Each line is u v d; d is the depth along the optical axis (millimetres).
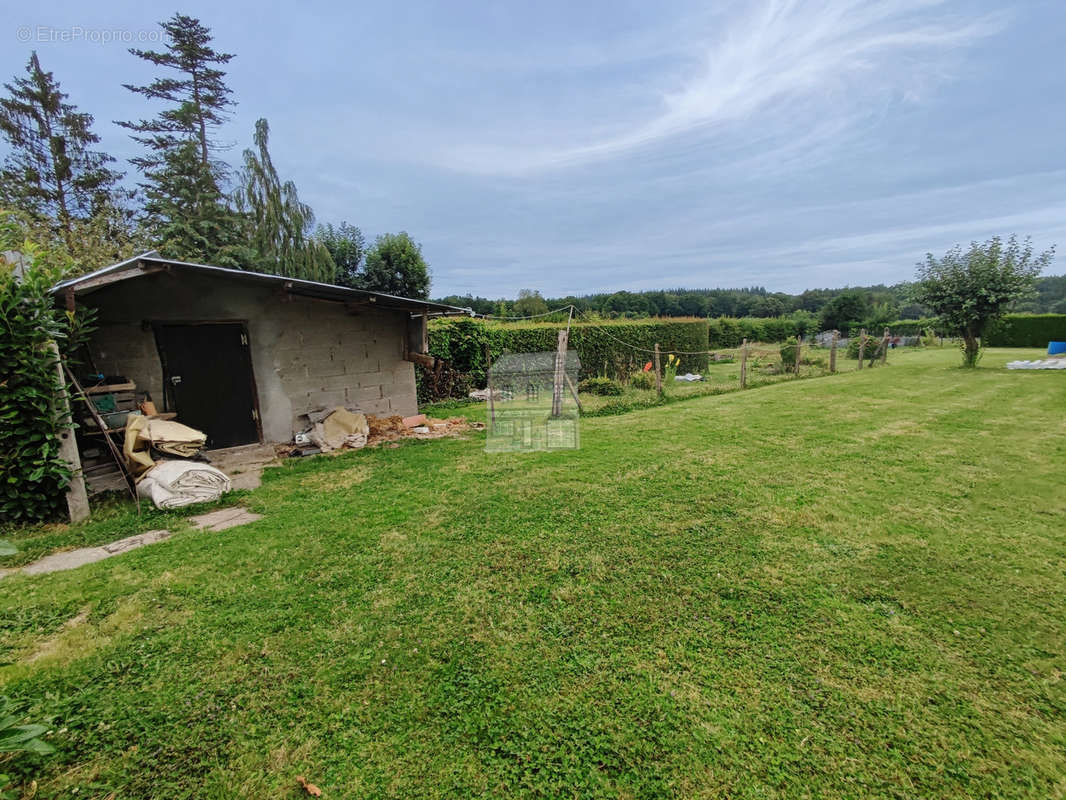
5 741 1595
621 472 5375
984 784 1711
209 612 2799
